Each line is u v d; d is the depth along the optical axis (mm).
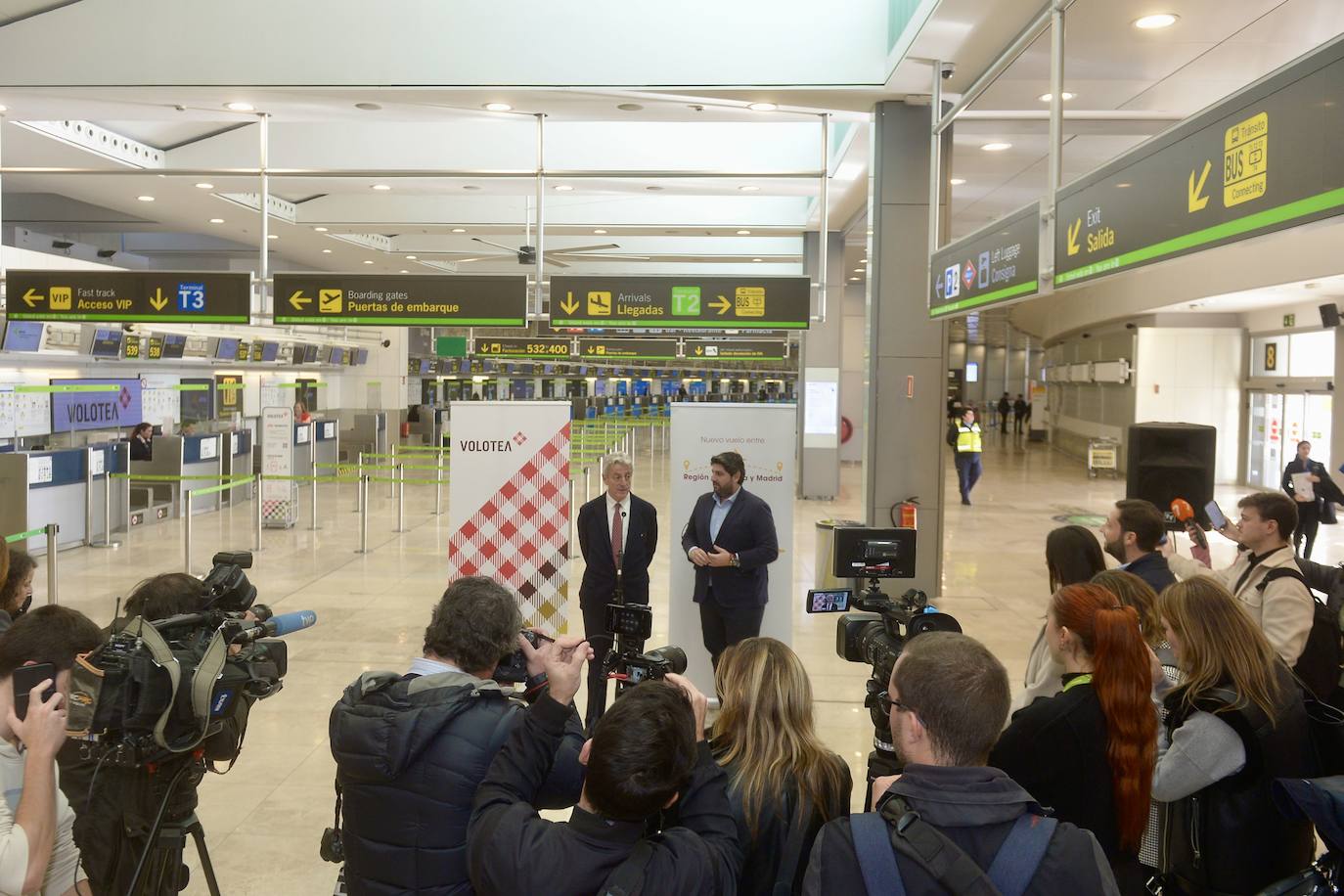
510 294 9586
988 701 1841
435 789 2363
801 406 19453
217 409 20500
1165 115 8773
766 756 2387
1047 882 1696
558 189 14586
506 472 6660
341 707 2479
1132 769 2525
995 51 7637
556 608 6695
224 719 2826
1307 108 3094
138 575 11164
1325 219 3002
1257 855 2623
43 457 12414
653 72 8812
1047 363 40219
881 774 2959
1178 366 22516
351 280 9586
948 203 9367
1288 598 3758
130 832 2967
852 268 24469
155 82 8898
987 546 13812
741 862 2137
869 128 10359
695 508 6227
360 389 27141
